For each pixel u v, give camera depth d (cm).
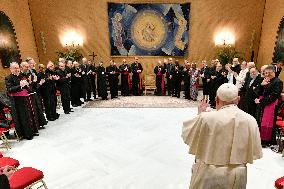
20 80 545
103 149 495
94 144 520
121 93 1044
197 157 200
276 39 911
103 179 386
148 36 1082
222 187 191
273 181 372
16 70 538
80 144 522
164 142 525
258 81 539
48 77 663
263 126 493
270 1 977
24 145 524
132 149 493
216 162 191
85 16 1075
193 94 922
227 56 1046
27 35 1024
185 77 938
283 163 429
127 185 368
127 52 1105
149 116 713
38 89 627
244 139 186
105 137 557
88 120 684
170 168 417
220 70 802
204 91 903
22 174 291
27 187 285
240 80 653
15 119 539
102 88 953
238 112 192
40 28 1087
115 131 595
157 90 1049
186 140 207
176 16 1057
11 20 894
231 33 1073
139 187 362
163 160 446
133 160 447
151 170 411
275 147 494
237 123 187
